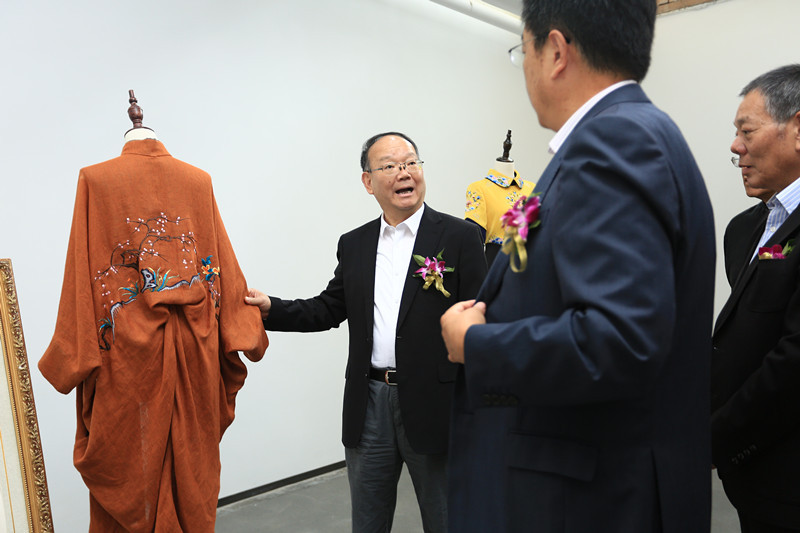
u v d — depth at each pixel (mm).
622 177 819
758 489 1435
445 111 4629
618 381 771
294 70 3654
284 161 3611
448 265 2025
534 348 811
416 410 1954
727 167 4980
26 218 2723
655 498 881
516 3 5004
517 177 3742
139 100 3033
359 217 4023
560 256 837
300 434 3723
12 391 1974
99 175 1808
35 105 2730
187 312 1854
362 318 2094
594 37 947
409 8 4348
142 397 1794
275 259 3572
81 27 2854
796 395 1337
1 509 1922
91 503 1838
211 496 1908
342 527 3047
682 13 5164
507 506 951
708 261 940
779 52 4711
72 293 1773
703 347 944
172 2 3137
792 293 1455
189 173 1939
